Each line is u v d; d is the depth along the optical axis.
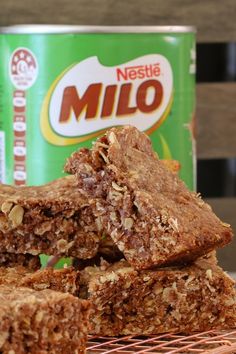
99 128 0.55
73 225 0.48
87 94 0.55
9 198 0.47
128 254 0.46
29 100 0.56
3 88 0.57
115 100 0.55
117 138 0.47
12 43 0.56
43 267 0.49
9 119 0.57
